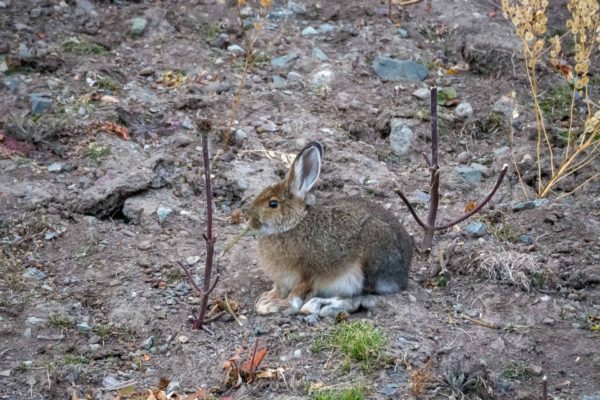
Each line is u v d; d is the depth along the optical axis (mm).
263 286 10773
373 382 9023
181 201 12398
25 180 12336
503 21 17094
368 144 13922
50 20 15828
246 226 10344
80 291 10555
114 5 16609
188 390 9016
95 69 14742
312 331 9812
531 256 11148
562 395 9016
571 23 12445
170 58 15438
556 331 10039
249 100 14547
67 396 8984
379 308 10250
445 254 11320
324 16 17219
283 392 8922
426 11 17578
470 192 12953
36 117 13547
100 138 13250
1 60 14586
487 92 15305
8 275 10719
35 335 9773
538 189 12953
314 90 14984
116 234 11617
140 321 10094
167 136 13641
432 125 11008
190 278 9914
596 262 11266
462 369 9055
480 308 10445
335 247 10172
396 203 12547
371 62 15844
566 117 14703
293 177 10180
